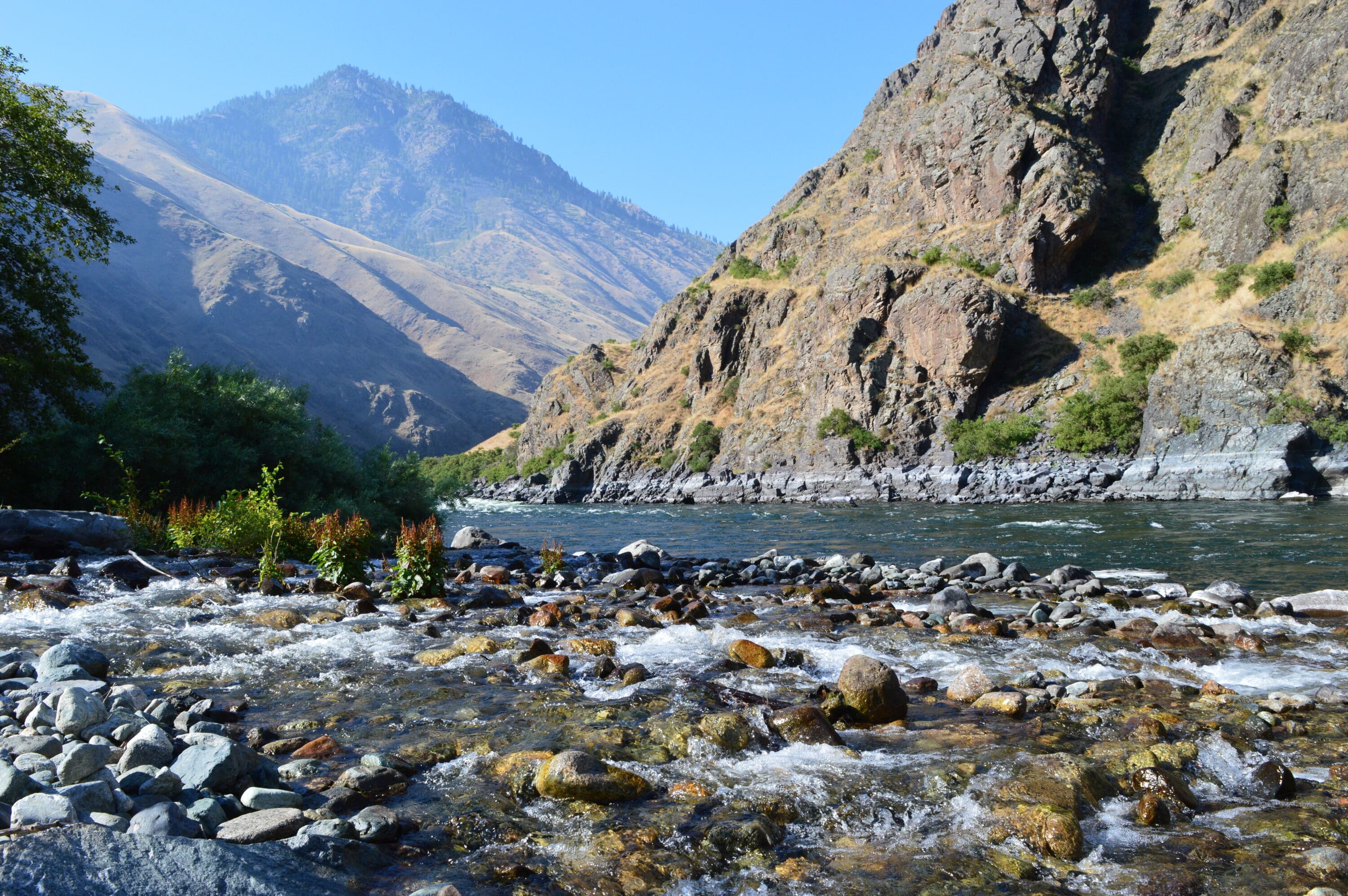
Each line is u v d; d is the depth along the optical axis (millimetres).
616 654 8688
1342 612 11898
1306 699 6750
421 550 12648
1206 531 29797
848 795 4875
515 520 57531
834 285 84250
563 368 131625
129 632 8742
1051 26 89375
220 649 8352
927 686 7527
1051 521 38062
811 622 10781
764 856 4133
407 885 3662
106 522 15164
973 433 68062
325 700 6680
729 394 97750
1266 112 73688
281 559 16125
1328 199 62156
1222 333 55531
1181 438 54812
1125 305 73125
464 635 9445
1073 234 76375
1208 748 5637
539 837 4262
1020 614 12242
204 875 3234
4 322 20219
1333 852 4004
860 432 73688
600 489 95938
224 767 4535
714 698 6750
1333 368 51875
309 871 3568
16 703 5773
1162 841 4312
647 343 116688
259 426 25375
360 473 28750
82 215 21875
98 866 3074
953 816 4605
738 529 41531
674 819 4496
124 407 22734
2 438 19953
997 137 82000
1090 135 85375
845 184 108125
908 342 75688
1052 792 4758
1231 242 68062
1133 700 7000
